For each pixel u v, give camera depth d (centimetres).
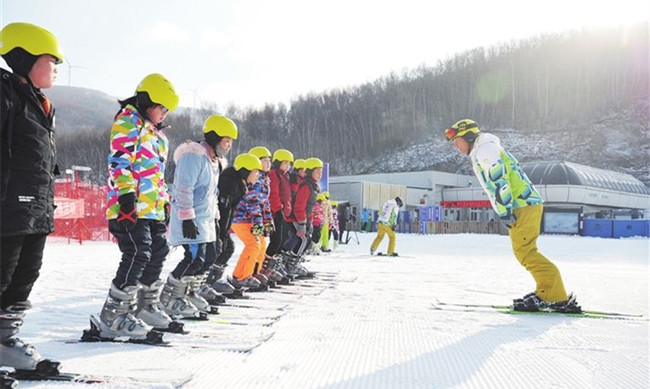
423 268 975
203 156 431
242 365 279
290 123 9994
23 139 234
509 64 9775
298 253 745
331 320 425
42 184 242
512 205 485
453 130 509
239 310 472
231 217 557
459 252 1577
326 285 682
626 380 262
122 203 324
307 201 738
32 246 251
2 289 233
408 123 9169
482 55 10262
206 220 438
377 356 304
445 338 360
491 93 9375
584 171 4091
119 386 233
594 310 494
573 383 256
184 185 412
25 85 238
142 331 334
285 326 396
